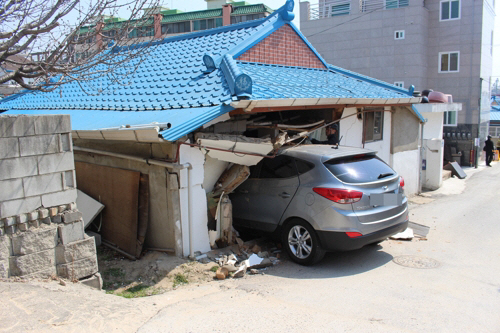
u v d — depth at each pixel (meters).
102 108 7.56
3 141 4.00
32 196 4.25
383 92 10.66
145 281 5.33
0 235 4.05
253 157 6.10
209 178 6.36
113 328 3.54
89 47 5.21
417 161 12.74
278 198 6.19
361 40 27.31
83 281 4.63
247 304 4.44
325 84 9.27
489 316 4.25
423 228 8.01
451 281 5.34
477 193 12.95
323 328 3.81
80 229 4.65
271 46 9.75
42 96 10.32
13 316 3.47
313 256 5.75
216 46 9.30
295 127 7.92
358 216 5.52
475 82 25.20
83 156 7.16
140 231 6.12
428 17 26.20
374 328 3.85
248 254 6.30
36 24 4.61
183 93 6.99
